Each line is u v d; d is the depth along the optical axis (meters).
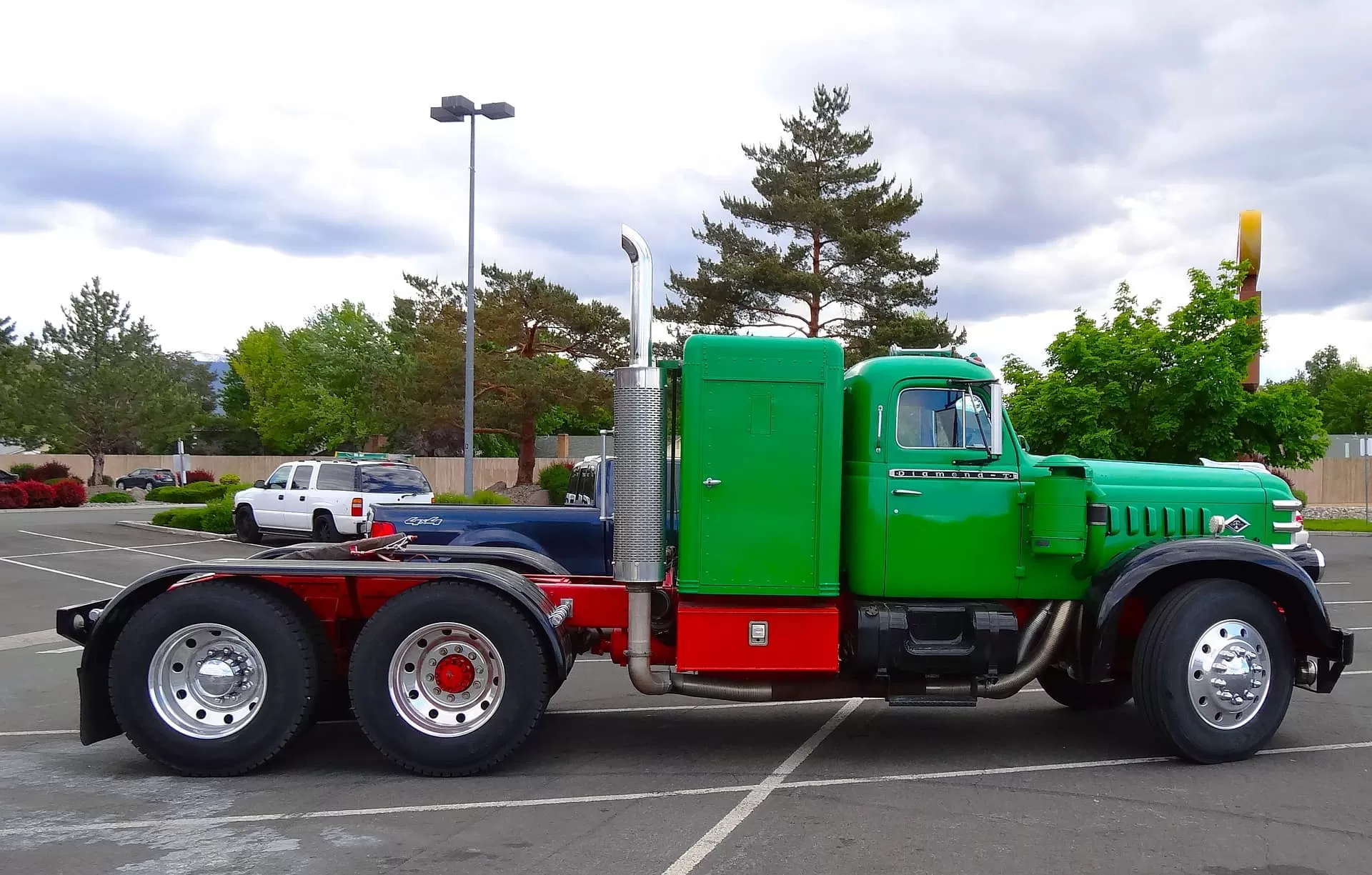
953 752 6.14
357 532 17.73
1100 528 6.05
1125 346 17.59
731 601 5.89
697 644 5.74
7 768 5.82
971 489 5.98
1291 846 4.46
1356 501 39.81
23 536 22.83
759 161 28.86
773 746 6.29
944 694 5.90
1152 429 17.31
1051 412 17.94
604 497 8.78
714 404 5.77
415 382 28.48
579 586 6.12
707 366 5.77
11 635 10.70
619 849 4.44
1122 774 5.64
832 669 5.75
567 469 24.97
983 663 5.81
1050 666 6.54
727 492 5.77
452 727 5.57
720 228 27.78
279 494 19.31
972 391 6.02
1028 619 6.24
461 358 27.30
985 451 6.01
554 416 48.66
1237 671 5.73
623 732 6.68
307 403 54.44
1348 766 5.77
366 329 52.12
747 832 4.66
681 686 5.84
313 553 6.56
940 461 5.97
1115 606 5.70
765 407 5.78
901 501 5.93
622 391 5.84
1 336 68.06
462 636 5.63
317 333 52.72
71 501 36.50
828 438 5.78
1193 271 17.64
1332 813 4.92
